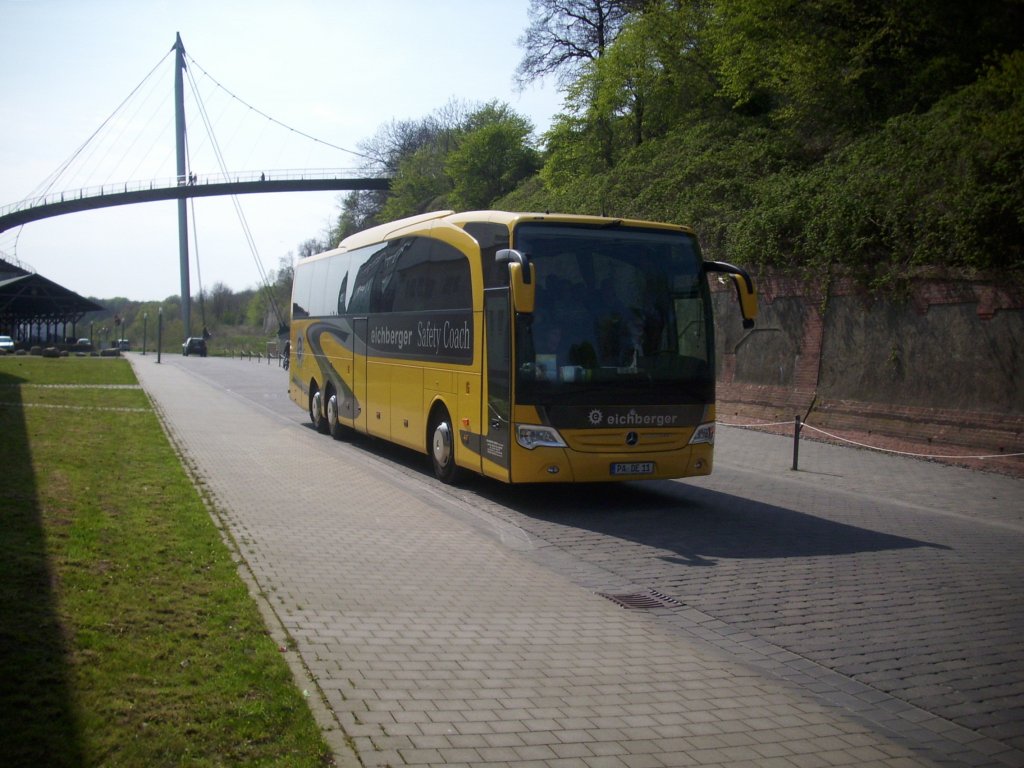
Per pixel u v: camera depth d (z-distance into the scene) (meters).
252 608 6.33
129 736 4.14
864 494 13.02
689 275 11.59
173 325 141.12
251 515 9.89
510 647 6.01
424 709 4.83
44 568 6.83
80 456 13.18
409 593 7.22
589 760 4.34
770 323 20.72
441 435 13.14
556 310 10.96
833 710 5.17
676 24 34.09
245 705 4.59
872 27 24.47
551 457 10.80
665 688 5.40
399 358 14.82
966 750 4.68
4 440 14.48
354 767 4.07
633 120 37.56
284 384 37.53
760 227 20.88
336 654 5.60
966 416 15.77
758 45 27.31
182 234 98.25
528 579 7.95
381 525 9.84
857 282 18.23
